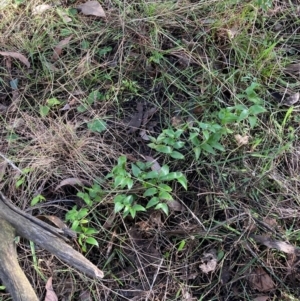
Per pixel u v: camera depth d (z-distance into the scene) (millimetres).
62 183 1165
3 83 1349
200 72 1343
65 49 1393
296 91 1326
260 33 1404
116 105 1302
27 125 1273
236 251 1120
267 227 1122
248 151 1228
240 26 1398
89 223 1133
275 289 1087
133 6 1456
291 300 1067
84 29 1424
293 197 1185
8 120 1289
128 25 1408
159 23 1414
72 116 1295
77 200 1168
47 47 1396
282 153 1231
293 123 1280
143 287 1095
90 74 1345
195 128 1188
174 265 1110
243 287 1092
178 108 1292
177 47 1369
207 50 1381
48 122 1280
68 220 1133
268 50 1334
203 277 1104
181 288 1089
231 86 1307
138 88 1323
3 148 1236
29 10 1456
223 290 1094
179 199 1168
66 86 1334
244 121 1254
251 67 1338
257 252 1115
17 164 1213
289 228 1153
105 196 1146
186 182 1128
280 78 1334
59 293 1094
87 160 1219
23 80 1353
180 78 1337
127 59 1359
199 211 1163
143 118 1279
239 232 1128
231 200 1166
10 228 959
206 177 1194
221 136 1208
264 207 1166
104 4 1472
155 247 1128
